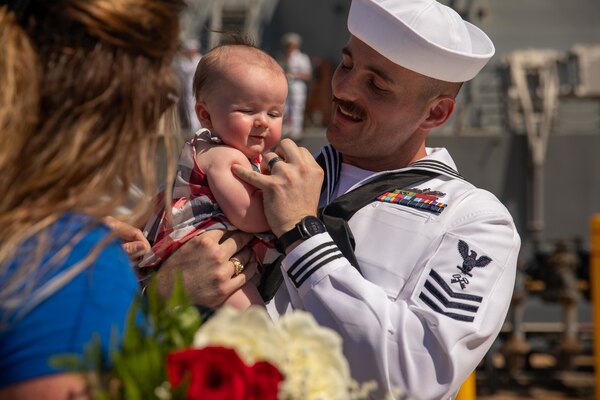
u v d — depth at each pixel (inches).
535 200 347.3
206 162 107.3
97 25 62.8
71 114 62.7
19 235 59.7
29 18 63.4
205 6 470.3
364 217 111.7
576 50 398.6
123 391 58.4
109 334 59.3
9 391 57.1
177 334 62.5
